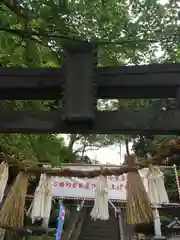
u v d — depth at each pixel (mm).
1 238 9375
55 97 2857
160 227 13203
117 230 16281
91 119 2506
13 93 2812
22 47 3922
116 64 3846
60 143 4469
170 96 2742
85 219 17641
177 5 3529
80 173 4586
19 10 3395
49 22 3486
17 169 4434
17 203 4234
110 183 10172
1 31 3771
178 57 3932
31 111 2719
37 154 4422
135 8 3709
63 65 2734
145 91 2705
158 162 4070
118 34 3748
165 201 4223
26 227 12453
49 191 4738
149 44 3828
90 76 2576
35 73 2746
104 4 3764
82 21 3664
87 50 2627
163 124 2568
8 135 5020
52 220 14398
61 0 3432
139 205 4020
